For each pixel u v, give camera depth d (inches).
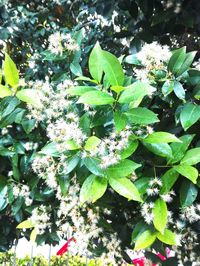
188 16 28.7
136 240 17.6
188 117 16.4
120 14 37.2
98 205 20.6
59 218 23.0
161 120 18.5
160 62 18.4
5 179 22.9
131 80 18.5
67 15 44.6
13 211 23.0
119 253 22.8
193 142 18.3
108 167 15.7
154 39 30.5
